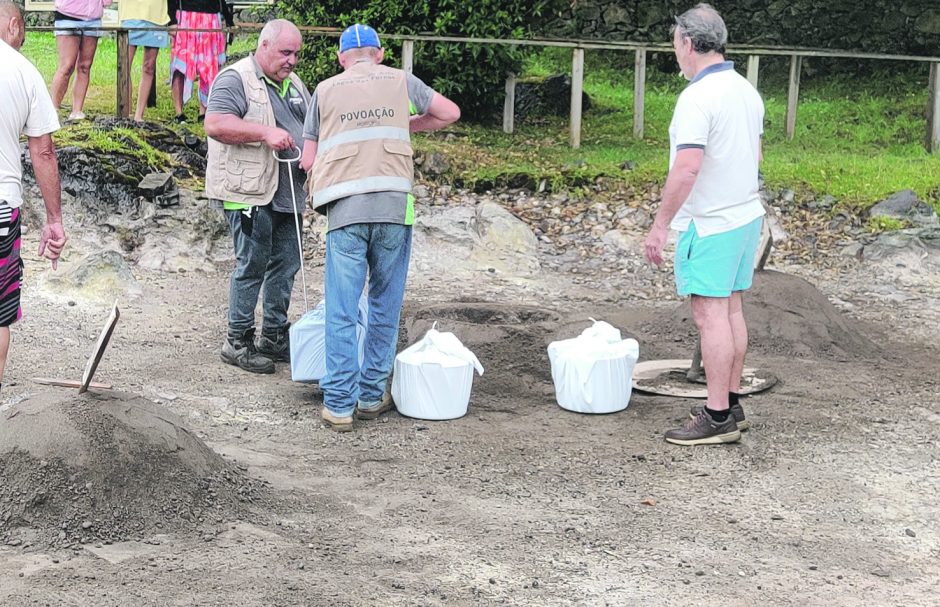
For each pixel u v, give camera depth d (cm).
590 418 638
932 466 570
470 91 1255
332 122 593
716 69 561
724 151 555
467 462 559
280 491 501
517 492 520
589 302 907
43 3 1142
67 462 443
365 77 596
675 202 548
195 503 461
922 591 432
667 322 830
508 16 1199
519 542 461
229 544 440
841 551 467
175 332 770
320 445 577
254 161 664
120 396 480
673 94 1493
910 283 975
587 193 1095
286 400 648
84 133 989
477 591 414
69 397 469
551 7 1412
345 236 592
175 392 647
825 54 1244
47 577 400
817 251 1019
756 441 598
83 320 777
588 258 1005
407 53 1145
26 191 930
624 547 462
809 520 499
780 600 419
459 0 1183
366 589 409
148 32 1075
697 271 570
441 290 918
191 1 1102
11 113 530
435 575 425
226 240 966
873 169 1137
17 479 441
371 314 620
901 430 623
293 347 642
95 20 1057
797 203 1077
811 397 675
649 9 1575
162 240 934
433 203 1070
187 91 1117
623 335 795
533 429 615
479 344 731
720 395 588
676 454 578
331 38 1179
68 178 932
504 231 1008
